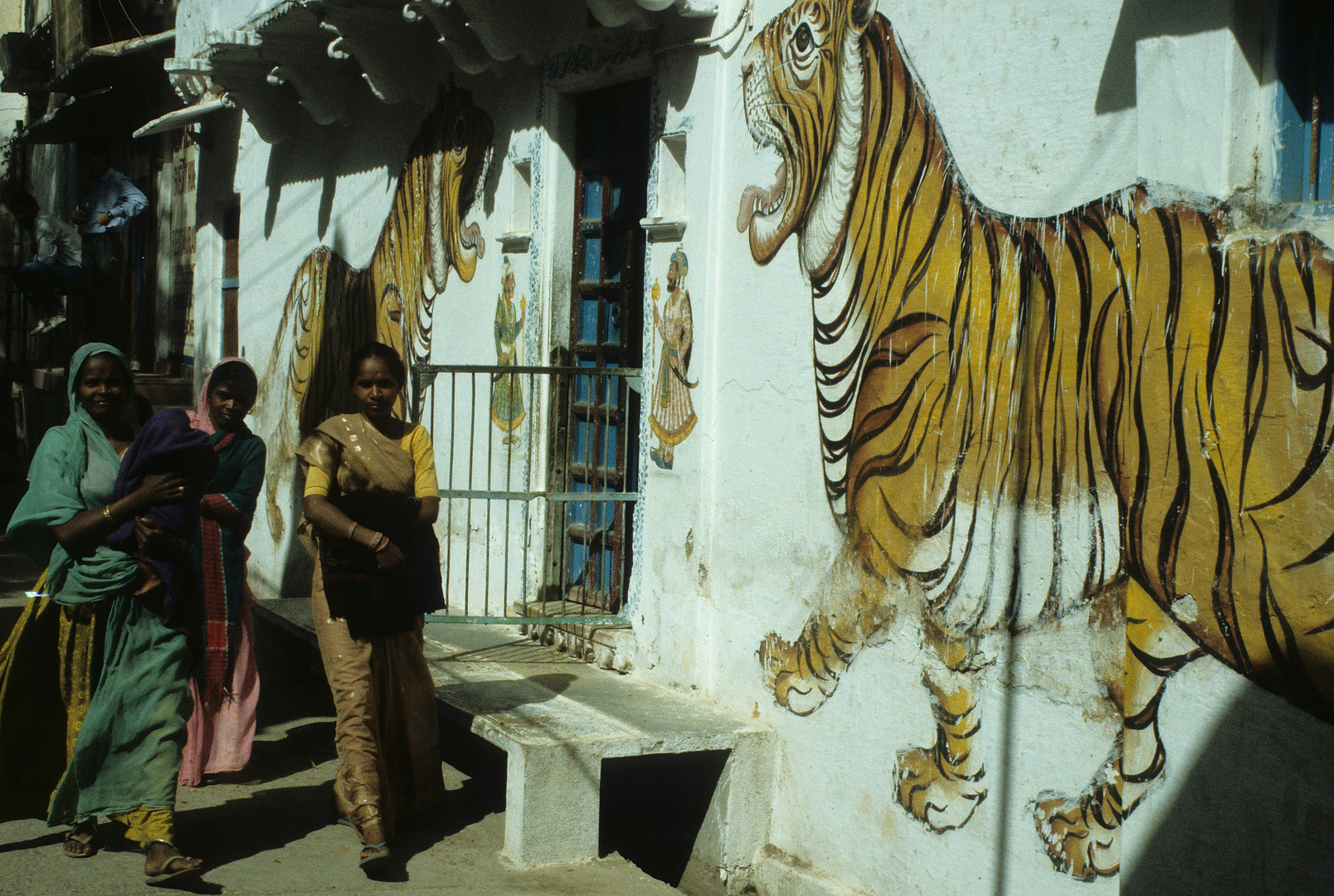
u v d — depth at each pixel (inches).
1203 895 117.5
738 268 200.5
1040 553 143.4
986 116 153.1
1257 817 112.5
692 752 186.7
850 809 174.1
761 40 195.5
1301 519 108.8
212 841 184.4
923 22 163.5
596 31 234.2
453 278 290.5
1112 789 134.1
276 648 310.8
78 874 167.5
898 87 167.5
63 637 164.9
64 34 540.4
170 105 526.9
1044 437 142.8
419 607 181.2
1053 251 142.0
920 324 162.7
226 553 208.7
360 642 179.6
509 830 182.4
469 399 281.6
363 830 171.9
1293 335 109.7
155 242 553.3
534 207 254.1
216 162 469.7
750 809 189.5
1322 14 117.0
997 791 149.0
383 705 189.0
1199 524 119.0
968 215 155.3
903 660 164.7
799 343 186.4
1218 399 117.0
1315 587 107.5
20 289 562.9
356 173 348.8
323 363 366.0
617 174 241.8
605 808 213.9
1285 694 110.2
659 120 219.0
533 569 255.6
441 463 293.6
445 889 169.6
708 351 206.5
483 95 277.3
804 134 185.9
